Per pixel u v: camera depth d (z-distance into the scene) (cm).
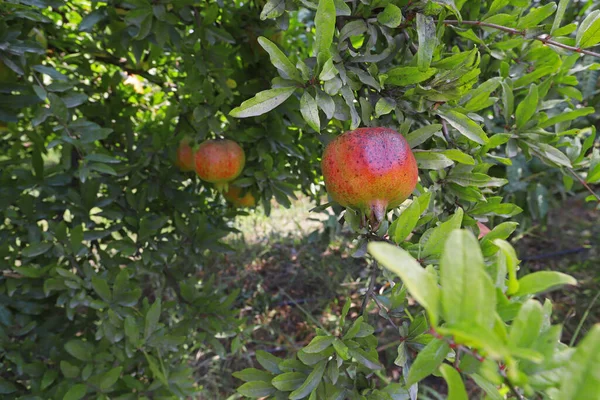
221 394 332
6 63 157
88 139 170
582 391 54
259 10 208
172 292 377
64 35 254
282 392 126
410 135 126
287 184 219
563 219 516
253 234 517
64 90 167
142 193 224
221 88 199
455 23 140
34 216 198
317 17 107
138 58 203
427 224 135
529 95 154
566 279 66
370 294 120
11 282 181
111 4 192
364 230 115
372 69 126
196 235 229
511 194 345
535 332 64
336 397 122
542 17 140
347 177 108
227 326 223
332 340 115
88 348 182
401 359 109
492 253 110
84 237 199
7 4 148
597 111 278
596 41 132
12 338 198
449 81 123
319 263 458
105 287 183
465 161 128
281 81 116
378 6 127
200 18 197
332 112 114
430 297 54
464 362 80
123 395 185
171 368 206
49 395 180
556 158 155
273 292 440
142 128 282
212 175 200
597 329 54
